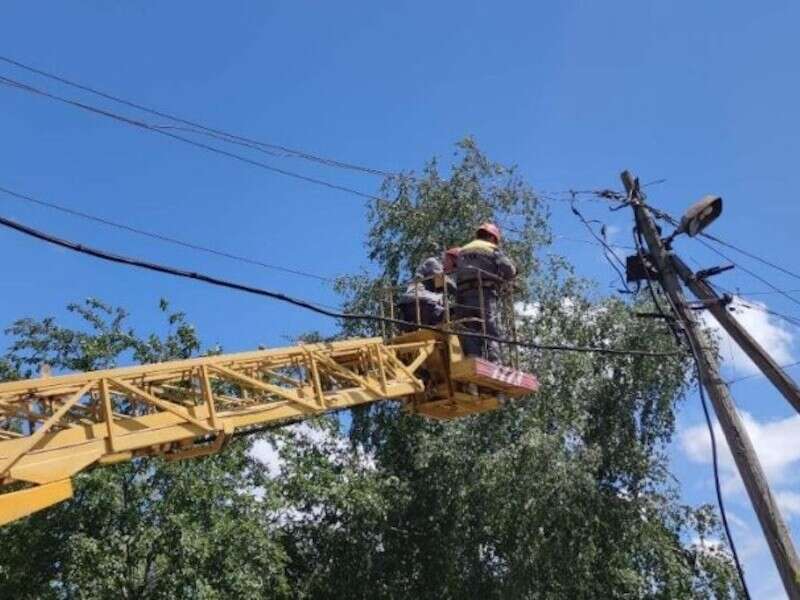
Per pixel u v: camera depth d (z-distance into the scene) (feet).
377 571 72.90
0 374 61.21
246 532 60.44
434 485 70.38
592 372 73.00
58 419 27.25
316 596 74.28
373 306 74.90
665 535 73.92
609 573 69.92
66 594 58.29
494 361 37.73
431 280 39.50
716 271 42.04
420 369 38.45
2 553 58.03
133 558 58.18
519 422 68.85
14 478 26.35
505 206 75.82
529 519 65.46
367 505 68.64
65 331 62.44
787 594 35.76
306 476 70.23
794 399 39.45
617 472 73.92
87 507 57.47
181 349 64.75
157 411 31.35
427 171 76.48
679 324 41.83
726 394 39.75
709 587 73.56
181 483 58.49
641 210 44.16
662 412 74.08
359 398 35.17
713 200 42.78
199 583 56.90
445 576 70.49
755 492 37.63
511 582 66.13
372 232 77.41
